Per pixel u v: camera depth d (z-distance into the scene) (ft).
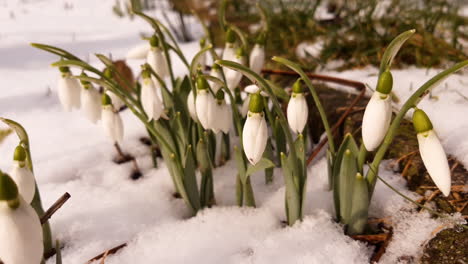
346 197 0.78
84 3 2.53
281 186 0.95
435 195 0.86
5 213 0.53
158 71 0.93
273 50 1.60
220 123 0.80
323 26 1.73
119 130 0.86
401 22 1.58
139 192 0.97
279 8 1.97
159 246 0.82
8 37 1.90
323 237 0.80
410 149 0.95
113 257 0.80
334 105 1.12
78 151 1.10
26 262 0.54
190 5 2.24
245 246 0.81
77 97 0.91
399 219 0.83
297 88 0.75
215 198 0.94
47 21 2.18
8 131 1.19
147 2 2.39
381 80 0.63
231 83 0.89
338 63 1.43
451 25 1.63
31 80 1.49
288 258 0.78
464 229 0.78
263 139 0.68
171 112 0.99
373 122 0.64
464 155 0.91
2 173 0.52
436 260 0.76
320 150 1.04
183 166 0.92
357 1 1.78
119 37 1.91
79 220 0.89
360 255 0.78
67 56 0.85
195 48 1.73
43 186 0.99
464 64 0.60
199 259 0.79
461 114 1.02
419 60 1.33
